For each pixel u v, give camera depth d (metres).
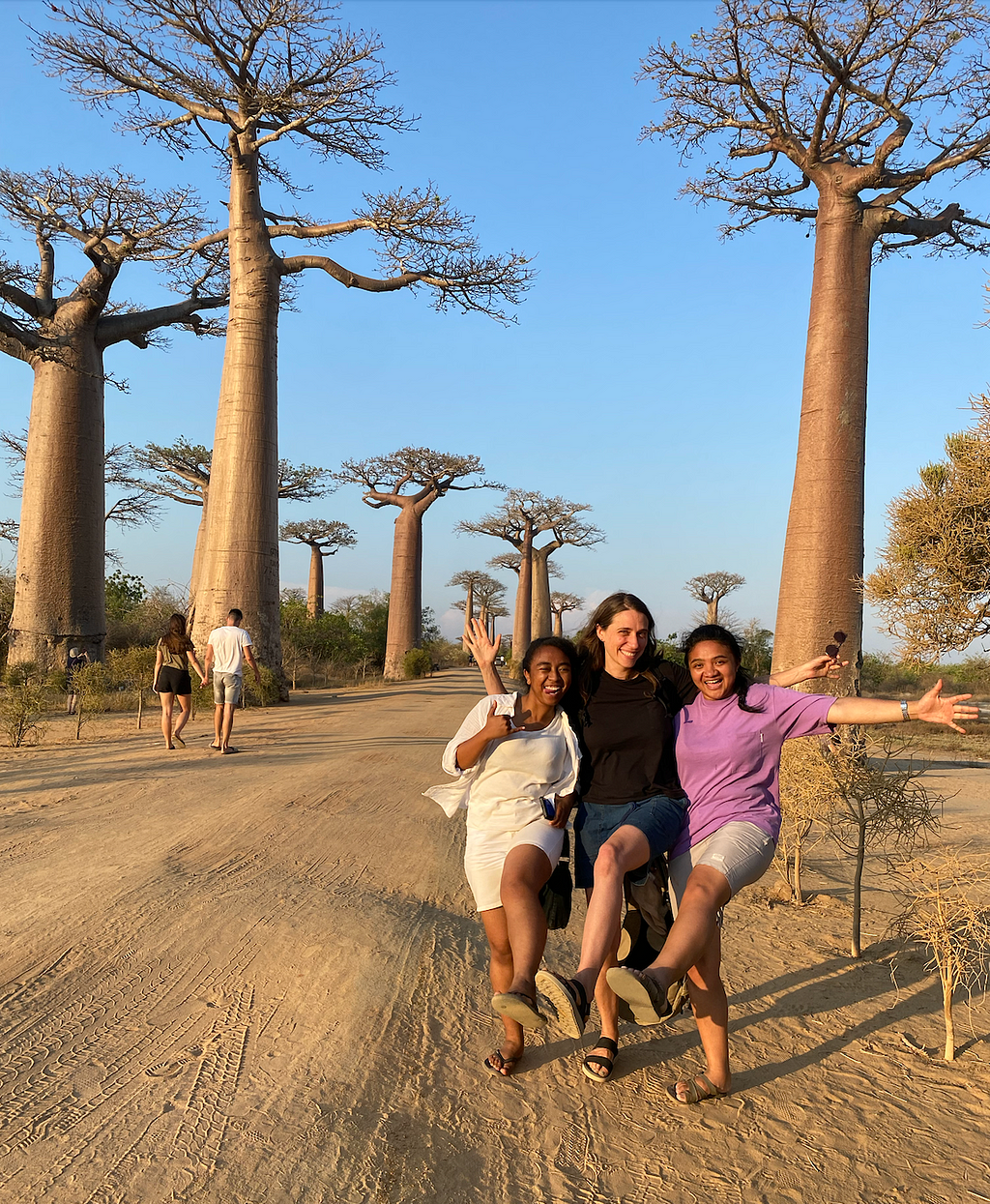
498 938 3.09
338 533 55.78
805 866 6.52
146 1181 2.35
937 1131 2.80
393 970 3.96
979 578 8.76
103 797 7.12
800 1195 2.45
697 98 14.58
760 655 35.16
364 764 9.49
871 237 13.73
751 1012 3.76
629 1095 3.00
